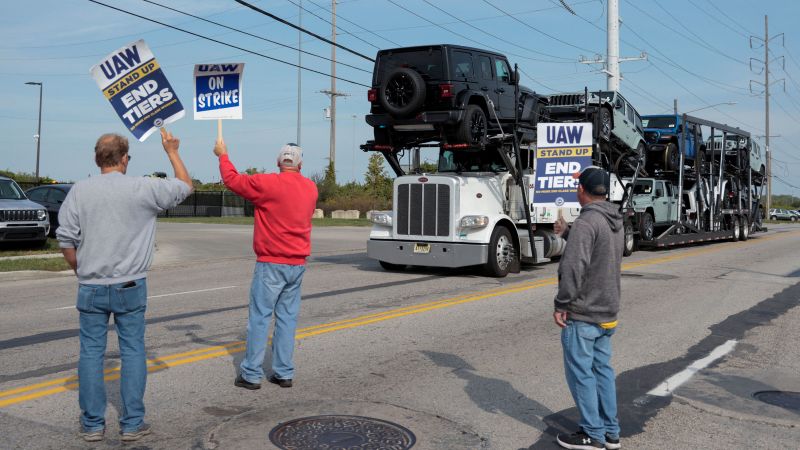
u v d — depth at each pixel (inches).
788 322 392.8
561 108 703.1
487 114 584.1
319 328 349.7
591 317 184.7
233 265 679.1
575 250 180.9
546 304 433.7
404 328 354.0
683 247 998.4
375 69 587.8
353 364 279.3
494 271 569.0
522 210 612.4
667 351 319.0
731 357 309.1
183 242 934.4
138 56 195.5
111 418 208.7
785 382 269.0
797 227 1985.7
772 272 648.4
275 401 227.8
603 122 727.7
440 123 552.1
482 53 587.2
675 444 201.2
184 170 196.9
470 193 573.9
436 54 559.2
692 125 974.4
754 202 1300.4
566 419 217.3
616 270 186.1
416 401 231.8
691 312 422.0
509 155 605.6
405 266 633.0
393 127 577.9
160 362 275.7
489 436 200.8
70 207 181.9
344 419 210.7
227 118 231.6
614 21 1165.7
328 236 1125.1
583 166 516.7
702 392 253.8
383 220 593.9
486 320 378.9
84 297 182.9
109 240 181.0
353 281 542.0
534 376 266.1
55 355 288.0
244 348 301.1
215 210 2010.3
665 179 951.0
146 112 196.7
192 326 351.6
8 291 496.4
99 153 186.5
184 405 221.8
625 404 238.4
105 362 272.4
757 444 201.9
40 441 188.4
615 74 1171.3
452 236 563.5
